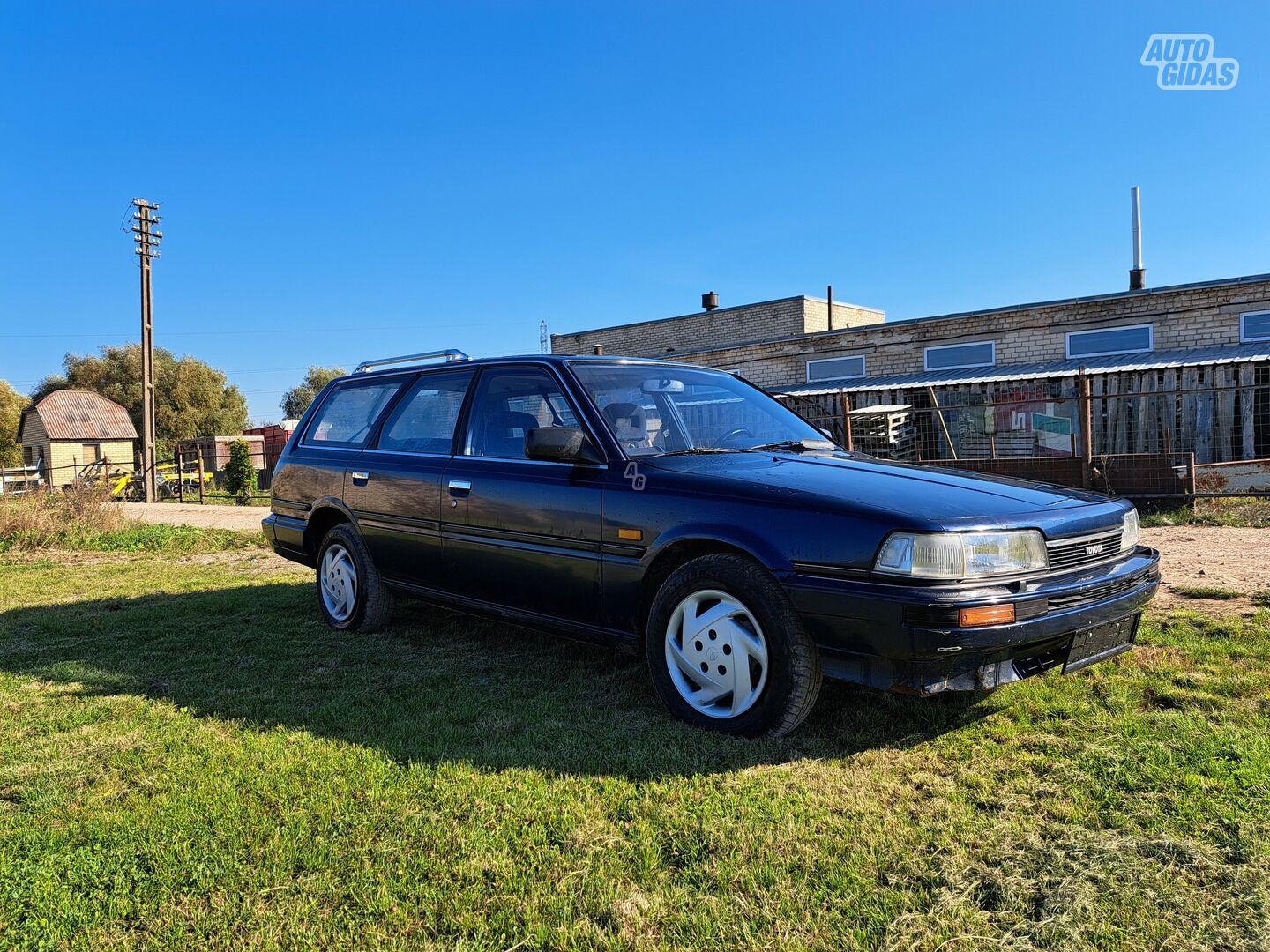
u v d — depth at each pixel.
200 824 2.51
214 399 56.78
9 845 2.40
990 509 2.97
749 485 3.25
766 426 4.35
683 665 3.35
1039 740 3.04
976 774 2.79
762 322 28.25
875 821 2.49
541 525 3.87
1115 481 10.43
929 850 2.33
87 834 2.46
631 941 1.94
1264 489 9.89
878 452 15.02
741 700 3.14
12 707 3.69
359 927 2.01
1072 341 18.17
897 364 20.78
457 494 4.31
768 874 2.20
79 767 2.97
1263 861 2.20
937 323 20.02
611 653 4.44
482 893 2.14
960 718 3.29
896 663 2.79
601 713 3.46
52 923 2.04
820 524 2.96
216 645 4.82
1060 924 1.97
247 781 2.81
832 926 1.99
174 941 1.96
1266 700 3.36
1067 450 15.88
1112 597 3.08
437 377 4.87
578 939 1.95
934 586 2.73
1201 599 5.20
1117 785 2.68
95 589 7.23
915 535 2.77
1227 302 16.19
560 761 2.96
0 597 6.85
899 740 3.09
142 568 8.72
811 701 3.04
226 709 3.62
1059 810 2.52
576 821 2.50
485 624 5.20
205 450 33.16
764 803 2.60
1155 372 15.02
